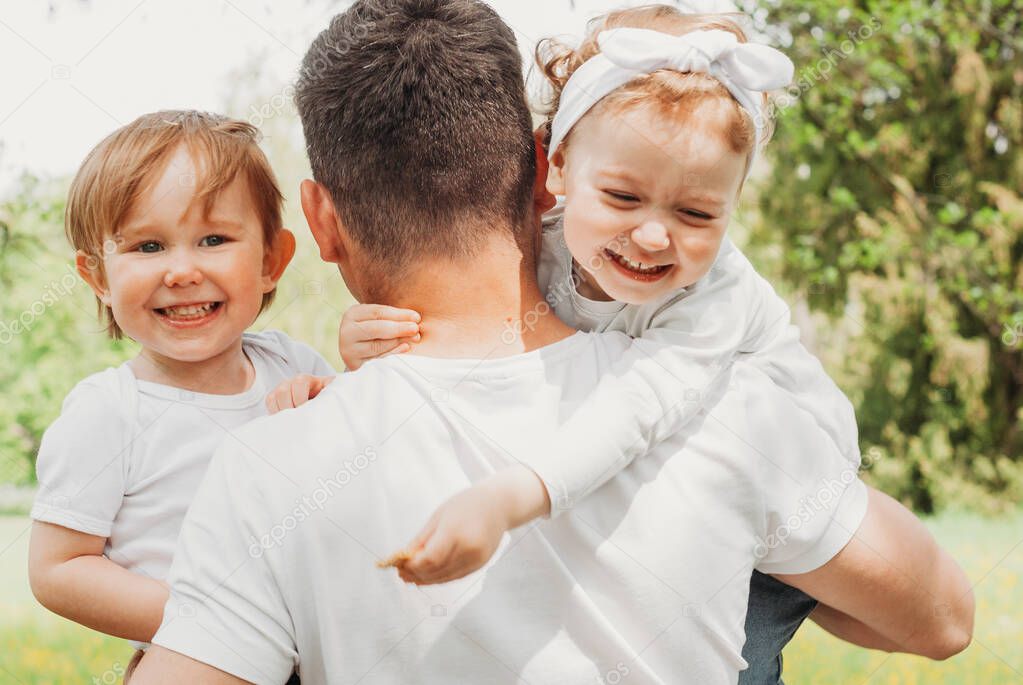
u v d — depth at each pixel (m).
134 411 1.79
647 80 1.36
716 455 1.22
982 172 8.64
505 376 1.20
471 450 1.16
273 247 1.94
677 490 1.20
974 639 5.26
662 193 1.35
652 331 1.34
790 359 1.48
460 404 1.19
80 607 1.71
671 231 1.36
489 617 1.13
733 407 1.27
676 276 1.37
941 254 8.31
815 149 8.50
